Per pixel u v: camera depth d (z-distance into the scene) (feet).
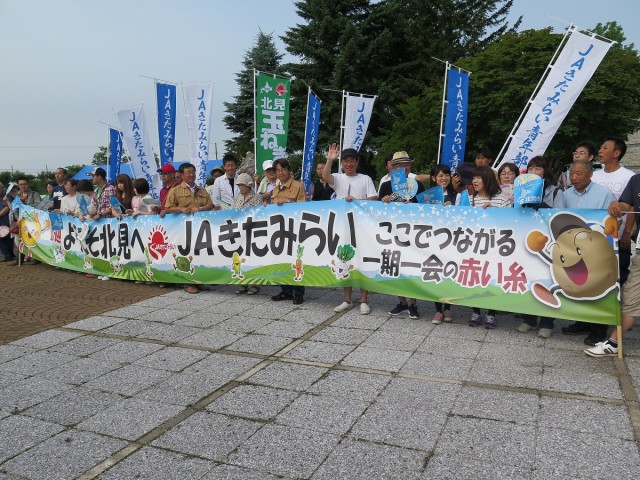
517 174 16.88
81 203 26.71
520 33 67.10
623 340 15.58
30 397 12.32
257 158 26.13
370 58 89.86
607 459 9.14
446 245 16.67
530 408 11.16
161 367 14.05
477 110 65.82
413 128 78.59
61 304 21.25
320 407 11.46
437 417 10.87
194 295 22.50
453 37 97.04
